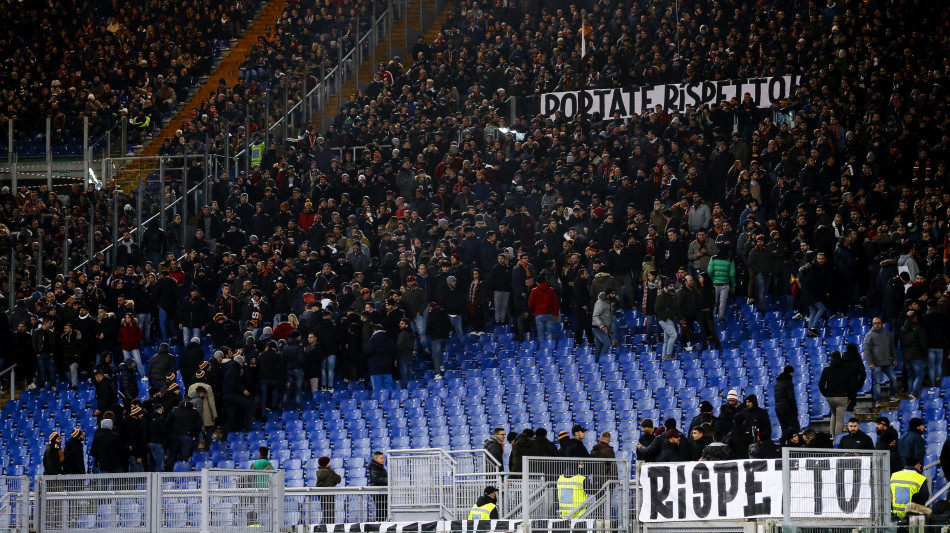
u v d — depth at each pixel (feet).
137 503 149.38
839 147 229.66
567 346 216.74
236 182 274.77
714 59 261.65
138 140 313.12
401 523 145.07
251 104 303.27
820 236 206.18
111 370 220.02
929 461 162.81
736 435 145.07
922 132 221.05
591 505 143.64
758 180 225.35
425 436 203.31
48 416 231.30
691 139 240.12
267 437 209.05
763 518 127.13
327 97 313.73
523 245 234.17
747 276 220.02
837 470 123.13
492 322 233.35
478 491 152.15
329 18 331.57
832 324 201.87
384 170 259.60
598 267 214.90
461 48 302.45
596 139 254.06
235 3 355.77
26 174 314.55
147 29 346.13
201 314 236.63
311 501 160.86
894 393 178.40
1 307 253.03
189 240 275.80
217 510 147.33
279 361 212.64
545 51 288.92
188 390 207.31
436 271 227.40
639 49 273.95
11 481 154.20
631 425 190.90
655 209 225.76
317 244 245.86
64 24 351.87
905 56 239.50
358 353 218.59
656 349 210.38
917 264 195.93
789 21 267.59
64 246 258.57
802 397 183.93
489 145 260.01
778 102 250.37
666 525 133.49
